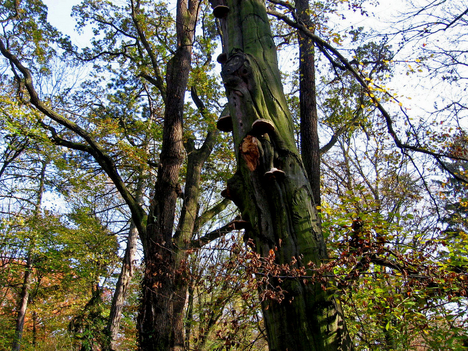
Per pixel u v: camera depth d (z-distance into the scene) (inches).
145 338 263.6
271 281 119.8
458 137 297.1
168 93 340.8
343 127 402.9
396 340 160.6
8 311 702.5
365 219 154.3
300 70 274.8
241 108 140.9
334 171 547.8
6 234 510.0
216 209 425.1
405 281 153.6
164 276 276.7
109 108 580.7
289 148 134.4
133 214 368.5
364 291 162.7
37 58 534.9
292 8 266.7
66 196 572.7
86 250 579.5
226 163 534.3
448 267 149.6
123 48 561.3
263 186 129.6
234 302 179.2
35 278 722.2
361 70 259.0
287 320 114.2
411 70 247.6
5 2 511.8
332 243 168.6
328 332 112.0
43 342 760.3
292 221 125.0
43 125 436.8
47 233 554.9
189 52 358.3
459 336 136.6
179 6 373.7
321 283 117.1
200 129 539.2
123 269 530.3
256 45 152.7
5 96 452.8
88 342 493.0
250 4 162.2
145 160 485.7
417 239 173.5
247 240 131.6
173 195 311.9
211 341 228.1
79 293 759.7
